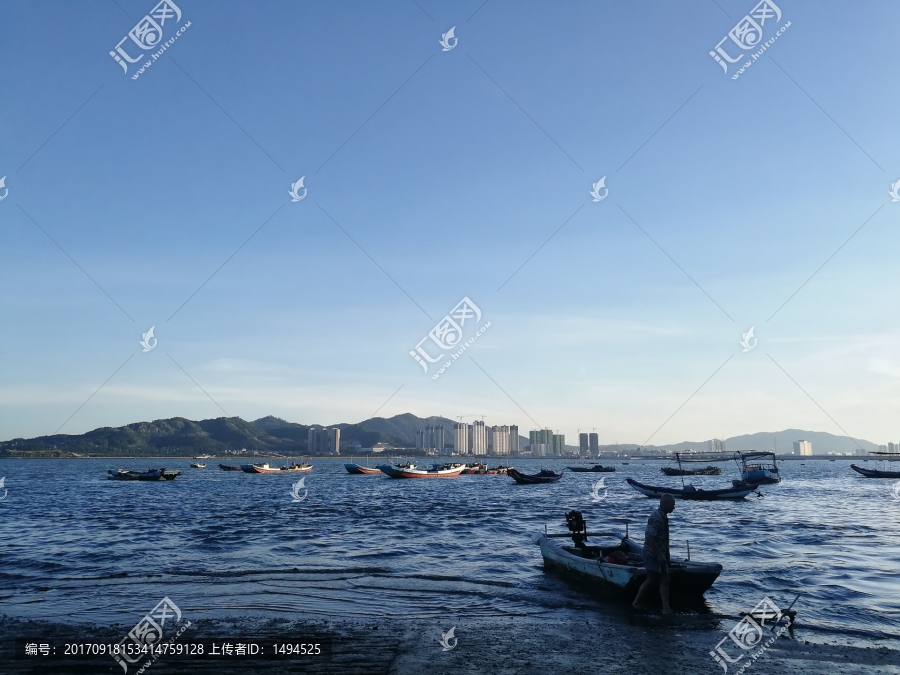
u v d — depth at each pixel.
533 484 85.25
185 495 56.78
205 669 9.78
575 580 16.06
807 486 77.81
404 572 17.69
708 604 13.88
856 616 12.85
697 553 21.09
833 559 19.80
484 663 10.07
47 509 40.22
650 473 153.50
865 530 28.11
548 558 17.77
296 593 15.09
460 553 21.25
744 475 82.12
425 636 11.52
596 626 12.16
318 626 12.20
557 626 12.18
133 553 21.16
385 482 90.94
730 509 41.47
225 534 26.48
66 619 12.74
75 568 18.34
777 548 22.33
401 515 36.12
